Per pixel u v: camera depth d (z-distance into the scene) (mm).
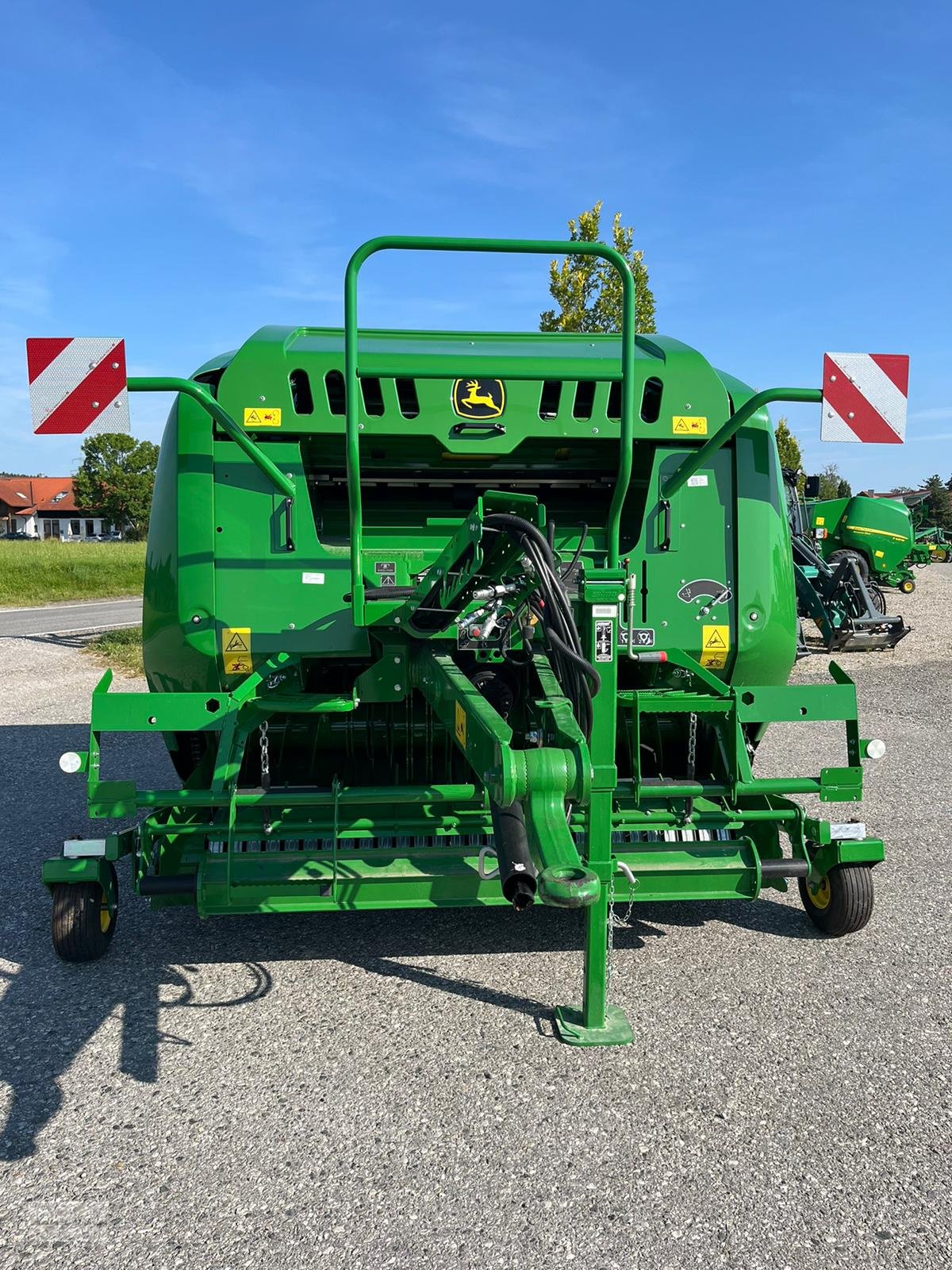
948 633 14969
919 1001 3393
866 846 3723
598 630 2836
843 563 12500
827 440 3379
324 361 3609
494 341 4082
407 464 3982
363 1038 3129
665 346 3904
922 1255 2174
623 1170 2467
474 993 3445
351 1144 2576
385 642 3676
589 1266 2137
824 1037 3145
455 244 2971
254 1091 2832
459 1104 2758
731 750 3701
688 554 3807
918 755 7316
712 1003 3375
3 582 25484
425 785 3609
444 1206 2336
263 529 3637
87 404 3209
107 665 12484
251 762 4164
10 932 4016
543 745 2908
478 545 2805
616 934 3992
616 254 3084
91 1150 2553
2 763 7340
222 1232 2246
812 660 12648
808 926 4094
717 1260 2160
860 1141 2590
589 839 3000
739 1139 2598
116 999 3400
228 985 3510
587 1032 3123
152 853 3578
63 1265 2143
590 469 4113
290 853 3482
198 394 3283
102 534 89438
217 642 3627
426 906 3420
